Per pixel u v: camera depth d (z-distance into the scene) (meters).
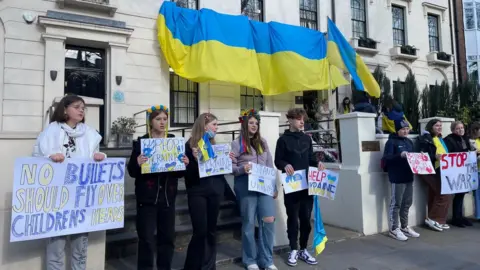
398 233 5.84
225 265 4.57
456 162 6.45
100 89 9.74
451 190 6.32
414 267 4.56
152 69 10.17
